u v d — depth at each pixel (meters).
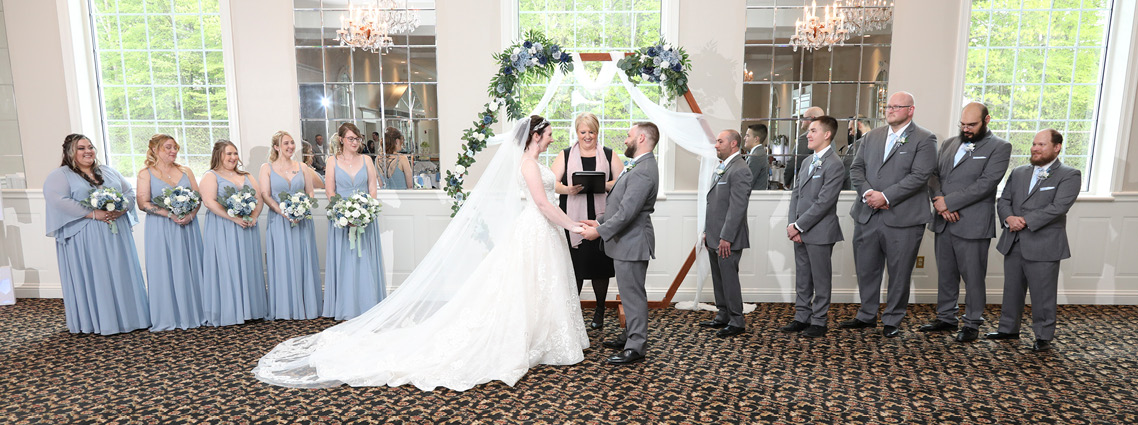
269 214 4.22
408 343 3.25
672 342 3.81
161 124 5.13
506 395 2.96
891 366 3.36
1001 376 3.21
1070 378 3.19
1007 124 4.91
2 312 4.55
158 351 3.63
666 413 2.78
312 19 4.81
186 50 5.04
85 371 3.31
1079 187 3.43
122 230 3.98
